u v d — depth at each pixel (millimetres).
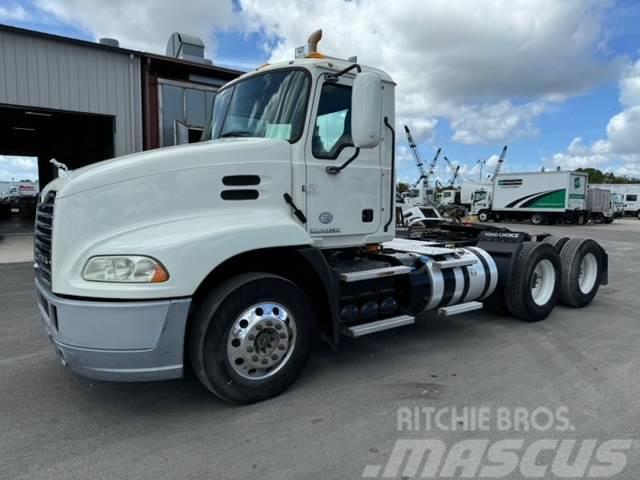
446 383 4215
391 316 4777
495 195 38156
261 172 3855
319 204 4152
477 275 5621
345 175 4309
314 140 4078
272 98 4258
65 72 12953
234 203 3758
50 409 3688
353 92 3762
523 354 5008
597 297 8117
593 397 3924
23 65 12344
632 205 48219
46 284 3578
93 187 3297
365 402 3811
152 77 14266
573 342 5445
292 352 3889
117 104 13828
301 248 3891
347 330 4320
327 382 4215
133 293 3145
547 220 36281
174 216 3521
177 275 3234
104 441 3213
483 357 4906
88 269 3199
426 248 5629
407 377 4348
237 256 3703
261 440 3223
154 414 3607
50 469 2873
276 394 3857
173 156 3533
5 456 3020
